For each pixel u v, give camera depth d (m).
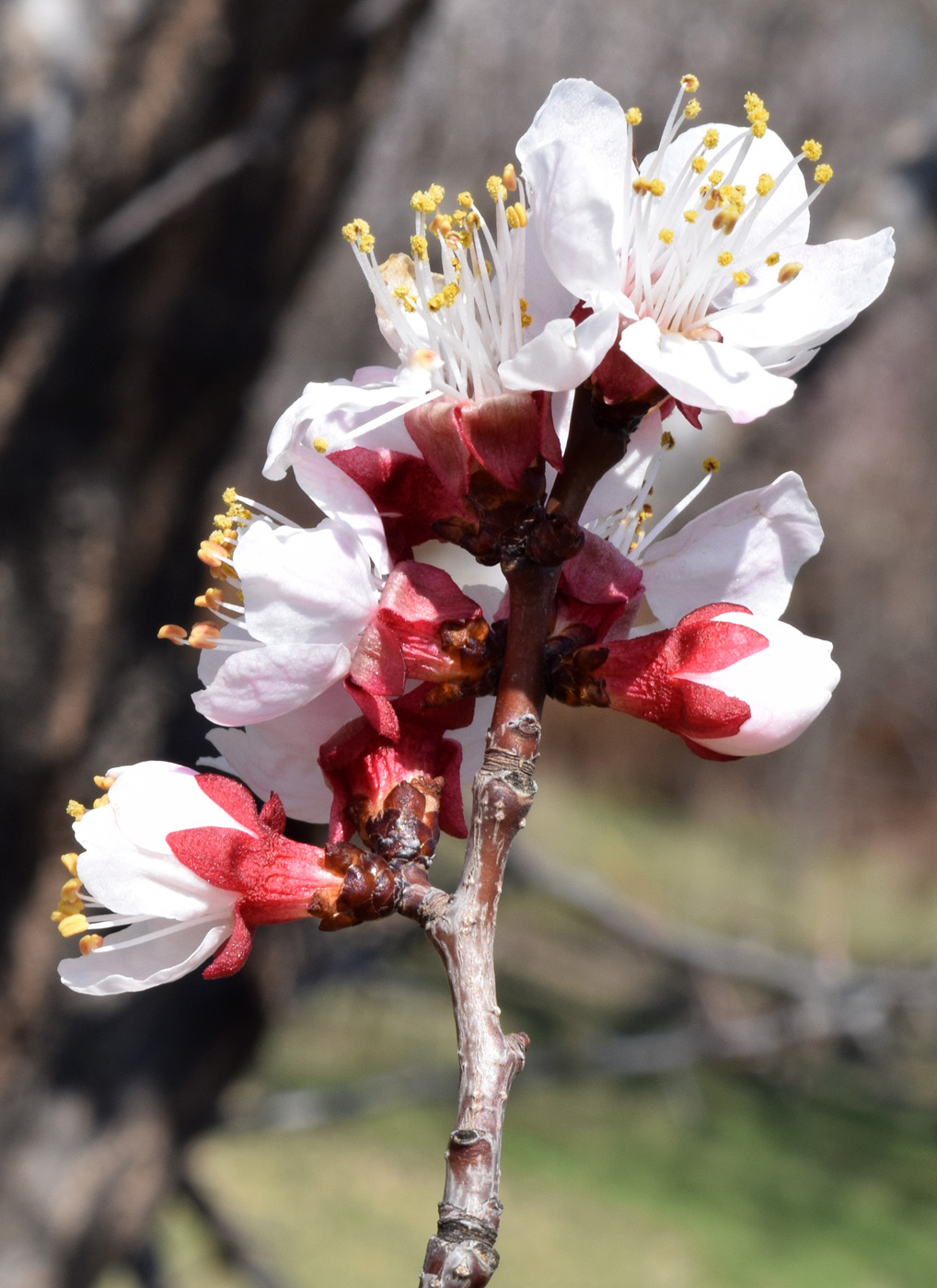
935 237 6.35
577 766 23.66
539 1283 9.45
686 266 1.70
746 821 21.62
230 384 4.26
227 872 1.65
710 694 1.69
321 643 1.63
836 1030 6.19
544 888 6.66
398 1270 9.11
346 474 1.70
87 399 4.17
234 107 3.91
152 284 4.05
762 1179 11.80
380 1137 11.64
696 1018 6.50
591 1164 11.69
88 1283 5.33
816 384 6.62
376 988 8.23
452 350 1.71
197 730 4.76
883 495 16.02
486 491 1.67
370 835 1.69
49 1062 4.98
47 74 5.03
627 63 7.82
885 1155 12.59
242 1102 6.36
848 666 15.03
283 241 4.11
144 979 1.68
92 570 4.36
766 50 8.25
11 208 4.87
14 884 4.65
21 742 4.48
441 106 7.45
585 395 1.71
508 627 1.70
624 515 1.90
